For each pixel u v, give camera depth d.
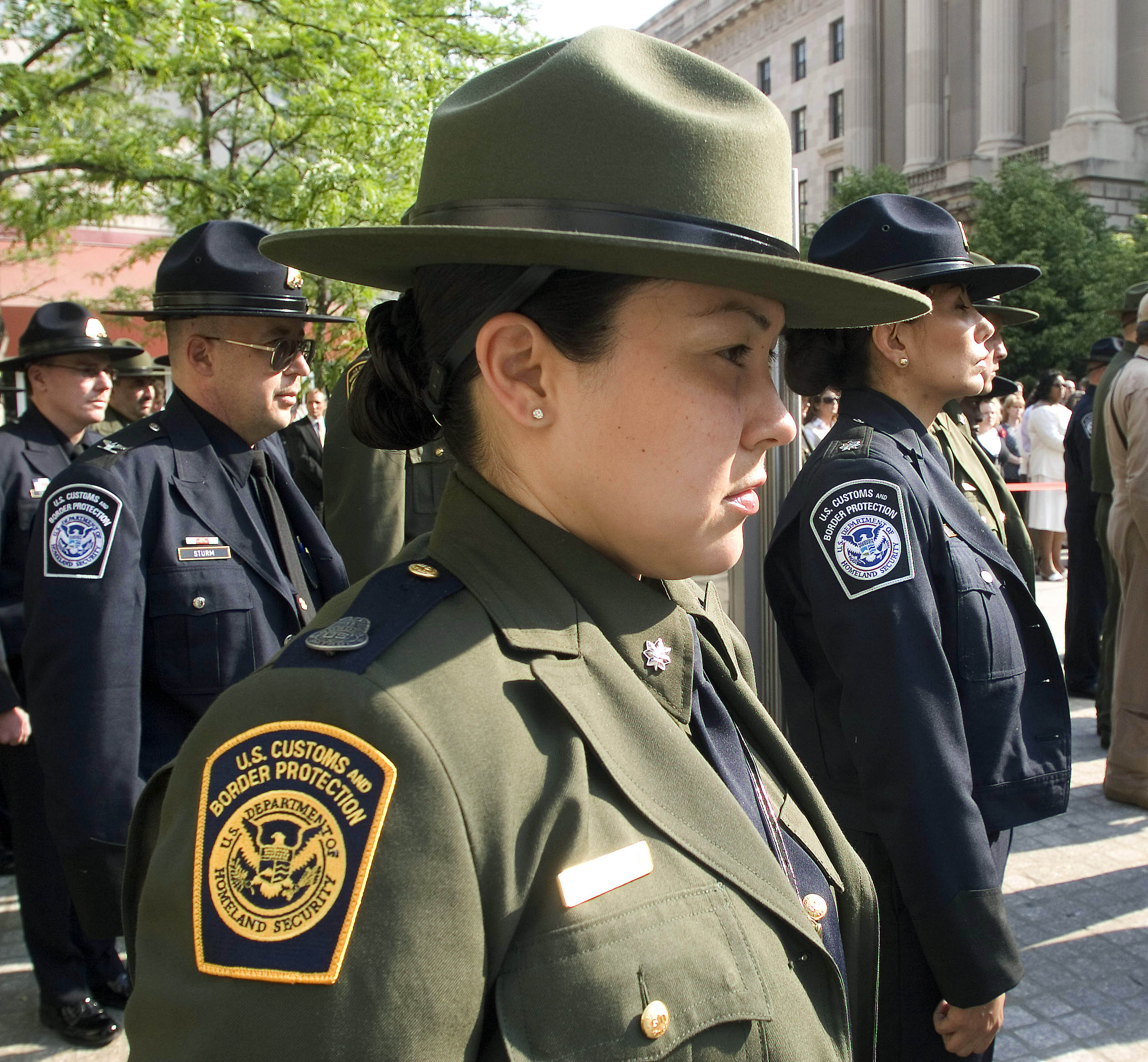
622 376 0.85
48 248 10.86
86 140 8.28
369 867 0.67
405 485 3.68
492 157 0.84
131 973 0.89
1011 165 23.94
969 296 2.00
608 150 0.81
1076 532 5.70
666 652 0.93
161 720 2.11
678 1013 0.75
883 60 34.28
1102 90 26.67
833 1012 0.90
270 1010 0.65
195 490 2.15
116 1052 2.79
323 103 8.16
